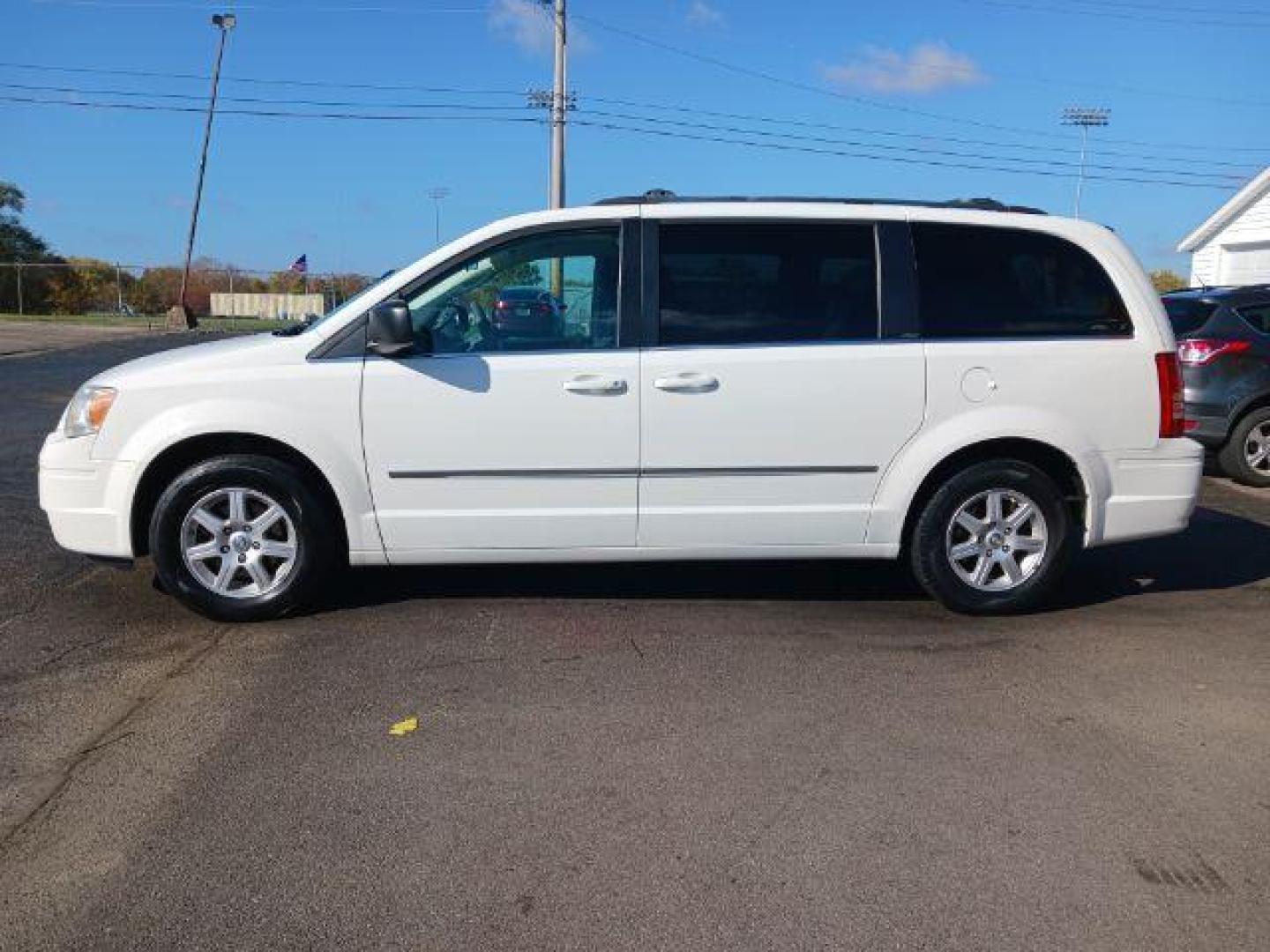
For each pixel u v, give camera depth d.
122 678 4.57
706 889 3.07
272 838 3.32
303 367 5.11
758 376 5.17
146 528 5.32
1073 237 5.48
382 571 6.21
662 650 4.95
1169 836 3.38
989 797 3.61
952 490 5.36
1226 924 2.94
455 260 5.24
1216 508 8.55
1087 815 3.50
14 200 56.91
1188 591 6.07
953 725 4.18
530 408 5.12
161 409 5.09
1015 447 5.45
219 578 5.23
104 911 2.96
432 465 5.14
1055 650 5.03
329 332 5.15
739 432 5.19
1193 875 3.17
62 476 5.18
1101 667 4.80
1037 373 5.33
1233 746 4.01
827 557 5.42
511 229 5.27
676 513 5.23
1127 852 3.28
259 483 5.15
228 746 3.94
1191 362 9.51
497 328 5.21
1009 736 4.08
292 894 3.04
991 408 5.30
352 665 4.73
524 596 5.75
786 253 5.30
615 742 3.99
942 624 5.39
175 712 4.23
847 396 5.21
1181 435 5.55
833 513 5.30
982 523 5.45
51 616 5.37
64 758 3.84
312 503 5.18
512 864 3.20
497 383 5.10
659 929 2.89
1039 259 5.45
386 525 5.18
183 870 3.15
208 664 4.73
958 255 5.39
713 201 5.41
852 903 3.02
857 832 3.38
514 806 3.53
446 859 3.22
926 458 5.29
